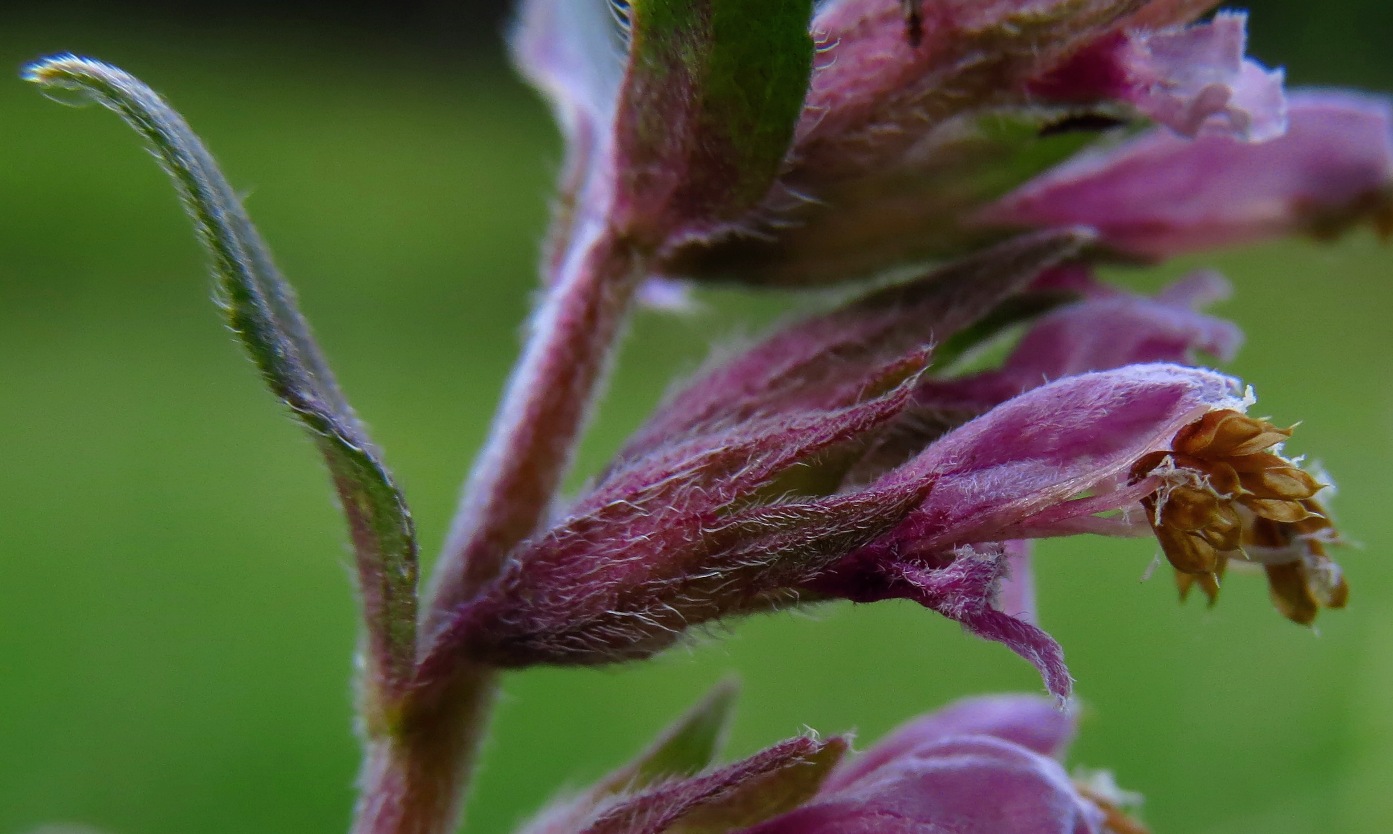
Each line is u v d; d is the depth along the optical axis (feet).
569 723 0.39
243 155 1.02
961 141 0.15
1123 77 0.15
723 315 0.48
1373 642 0.39
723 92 0.15
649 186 0.15
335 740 0.39
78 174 0.97
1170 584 0.43
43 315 0.73
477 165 1.07
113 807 0.35
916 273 0.16
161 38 1.33
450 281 0.83
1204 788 0.36
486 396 0.66
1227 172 0.16
